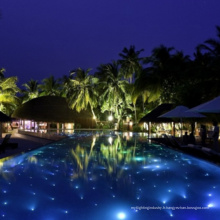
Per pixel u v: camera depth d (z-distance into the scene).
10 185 6.55
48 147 15.64
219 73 25.25
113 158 11.27
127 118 43.88
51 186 6.44
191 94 20.00
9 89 41.41
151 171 8.33
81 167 9.06
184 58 35.81
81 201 5.32
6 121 18.48
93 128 46.53
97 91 50.81
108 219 4.43
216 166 8.29
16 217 4.51
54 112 40.69
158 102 40.31
